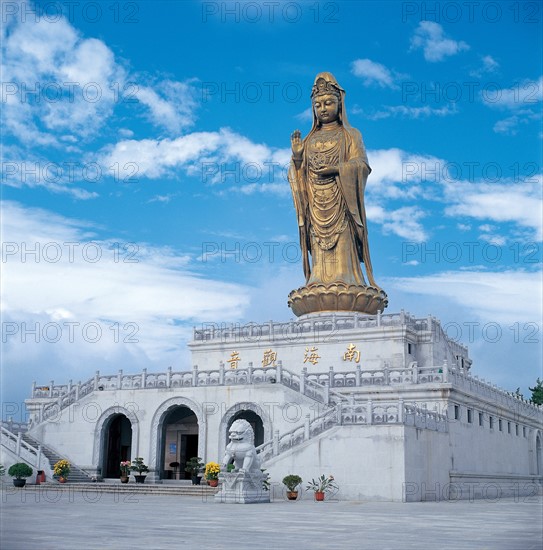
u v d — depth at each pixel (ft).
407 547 56.03
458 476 153.69
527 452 212.23
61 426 179.32
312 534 65.51
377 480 132.46
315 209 224.33
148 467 167.63
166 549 53.98
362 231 221.25
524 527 73.56
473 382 173.68
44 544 56.44
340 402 147.54
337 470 135.44
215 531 67.56
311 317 211.82
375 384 165.17
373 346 191.52
